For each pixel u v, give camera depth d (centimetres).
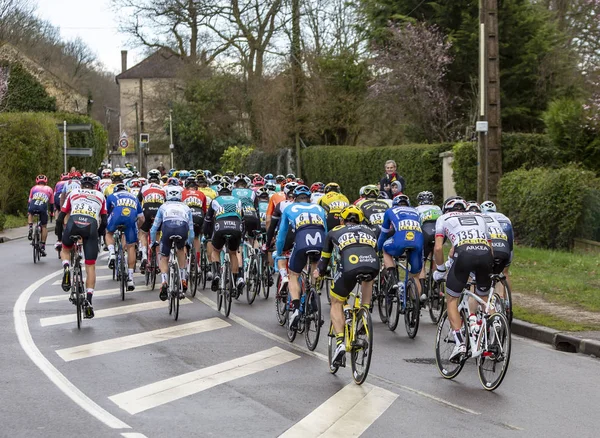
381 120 4469
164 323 1410
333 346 1065
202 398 908
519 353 1214
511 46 3728
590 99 2553
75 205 1348
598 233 2181
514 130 3859
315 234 1205
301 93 4844
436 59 3728
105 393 921
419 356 1174
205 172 2589
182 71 6275
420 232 1337
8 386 945
